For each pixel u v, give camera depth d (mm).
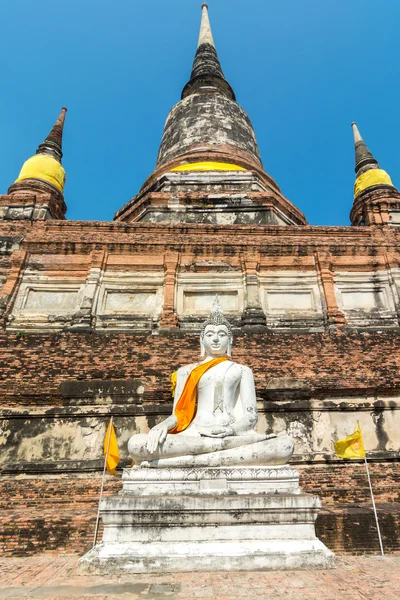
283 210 18234
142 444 7000
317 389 11273
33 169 18312
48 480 9992
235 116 24250
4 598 4672
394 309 13352
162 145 24422
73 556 7777
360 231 15211
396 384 11430
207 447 6992
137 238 14250
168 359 11758
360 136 21453
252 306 13078
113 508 6223
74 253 14000
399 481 10234
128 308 13328
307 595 4637
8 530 8047
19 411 10750
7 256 14156
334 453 10547
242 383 8070
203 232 14883
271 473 6758
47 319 12797
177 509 6215
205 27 33719
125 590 4891
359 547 8047
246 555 5883
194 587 4949
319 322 13078
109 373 11438
